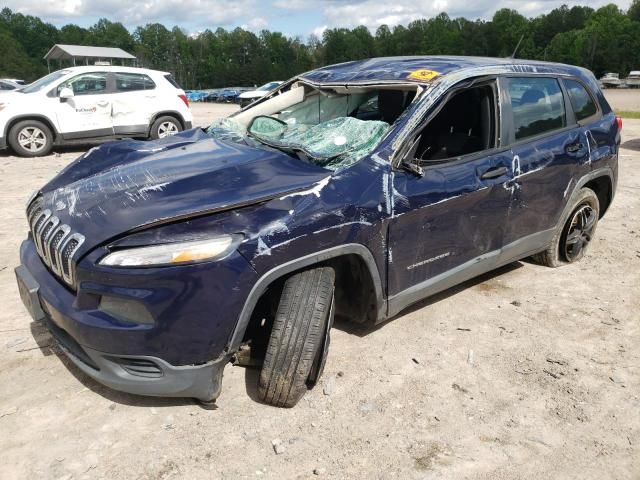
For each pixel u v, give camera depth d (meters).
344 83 3.91
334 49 114.88
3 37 96.94
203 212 2.61
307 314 2.78
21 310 3.98
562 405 3.06
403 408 3.00
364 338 3.69
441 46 110.50
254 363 3.04
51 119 10.70
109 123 11.23
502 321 3.97
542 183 4.12
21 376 3.19
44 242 2.90
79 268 2.58
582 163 4.46
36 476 2.48
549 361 3.48
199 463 2.57
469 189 3.51
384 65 4.01
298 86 4.47
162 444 2.68
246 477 2.50
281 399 2.87
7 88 24.44
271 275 2.66
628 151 11.09
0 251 5.14
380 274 3.16
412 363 3.42
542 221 4.31
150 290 2.49
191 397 2.79
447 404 3.04
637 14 113.75
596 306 4.21
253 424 2.83
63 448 2.64
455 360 3.46
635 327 3.92
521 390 3.19
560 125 4.36
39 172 9.05
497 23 108.62
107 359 2.62
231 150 3.37
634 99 38.12
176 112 11.92
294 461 2.60
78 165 3.56
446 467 2.59
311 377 2.99
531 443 2.77
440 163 3.43
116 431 2.76
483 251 3.83
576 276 4.75
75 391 3.06
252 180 2.88
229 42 117.75
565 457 2.68
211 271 2.51
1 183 8.09
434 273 3.53
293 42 122.12
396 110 4.04
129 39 121.62
